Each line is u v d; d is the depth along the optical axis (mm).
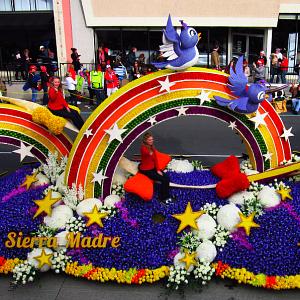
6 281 6555
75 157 7387
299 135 13672
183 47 6973
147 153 7113
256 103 7414
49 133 8359
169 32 6934
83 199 7457
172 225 6887
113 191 7590
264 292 6191
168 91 7199
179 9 21781
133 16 21922
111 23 22016
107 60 20625
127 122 7285
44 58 21516
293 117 16344
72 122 8562
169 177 7637
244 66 18875
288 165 7492
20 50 23703
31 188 7953
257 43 23203
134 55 21656
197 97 7344
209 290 6234
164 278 6492
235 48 23422
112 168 7434
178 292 6199
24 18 22688
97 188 7465
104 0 21547
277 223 6781
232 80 7281
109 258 6527
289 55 23344
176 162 8586
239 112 7477
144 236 6695
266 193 7230
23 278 6355
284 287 6172
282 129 7977
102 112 7242
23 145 8328
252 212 6914
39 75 18203
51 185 8000
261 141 7895
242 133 7801
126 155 11922
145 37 22828
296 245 6508
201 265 6336
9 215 7105
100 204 7246
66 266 6551
